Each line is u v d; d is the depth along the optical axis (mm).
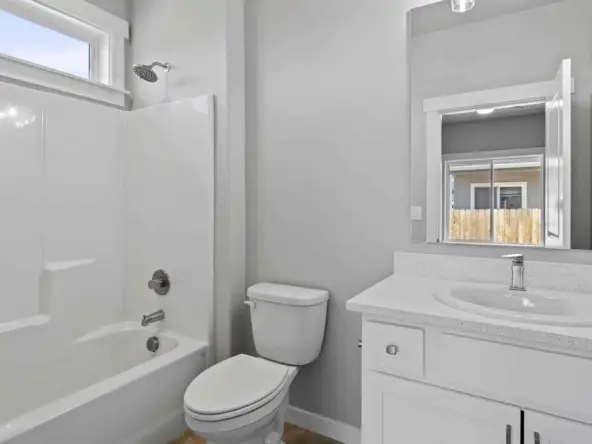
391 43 1669
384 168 1693
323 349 1863
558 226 1386
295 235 1938
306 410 1924
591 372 904
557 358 937
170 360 1783
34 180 1859
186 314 2078
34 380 1828
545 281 1383
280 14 1963
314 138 1869
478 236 1517
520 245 1445
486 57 1495
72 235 2027
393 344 1153
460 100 1541
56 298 1942
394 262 1663
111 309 2225
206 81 2025
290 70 1935
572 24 1360
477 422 1040
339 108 1798
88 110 2094
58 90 1990
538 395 961
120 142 2262
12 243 1779
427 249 1612
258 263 2059
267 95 2010
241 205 2061
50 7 1975
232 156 1996
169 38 2170
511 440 995
